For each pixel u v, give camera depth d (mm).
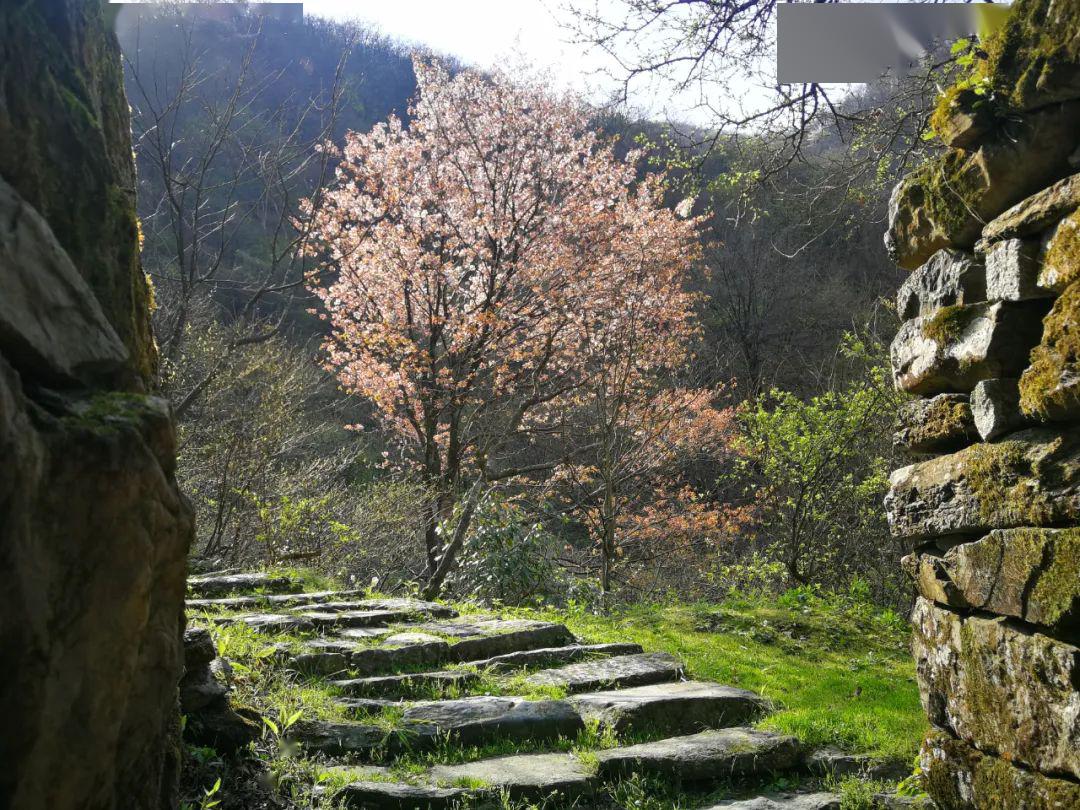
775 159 7562
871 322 19078
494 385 14219
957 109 3244
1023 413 2967
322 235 13492
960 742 3330
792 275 23312
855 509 12555
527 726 4391
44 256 1595
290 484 11086
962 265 3359
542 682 5137
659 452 13898
